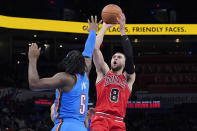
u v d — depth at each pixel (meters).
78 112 2.83
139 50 27.08
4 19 15.15
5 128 12.87
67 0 21.53
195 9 24.80
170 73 22.16
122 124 3.99
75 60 2.82
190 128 18.86
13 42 20.89
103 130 3.88
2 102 15.77
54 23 16.66
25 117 15.21
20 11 20.98
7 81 18.08
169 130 18.59
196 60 23.47
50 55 22.92
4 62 19.95
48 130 13.84
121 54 4.12
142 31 18.00
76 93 2.81
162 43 24.61
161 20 22.22
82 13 21.30
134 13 22.53
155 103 19.02
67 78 2.76
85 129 2.85
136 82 21.78
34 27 16.20
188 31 18.17
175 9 24.45
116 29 17.55
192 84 21.36
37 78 2.57
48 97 17.70
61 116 2.81
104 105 3.99
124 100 4.02
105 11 4.02
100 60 4.04
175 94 19.50
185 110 20.55
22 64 21.62
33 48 2.59
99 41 3.98
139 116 19.16
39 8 21.66
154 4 22.88
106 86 4.02
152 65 22.61
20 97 17.11
